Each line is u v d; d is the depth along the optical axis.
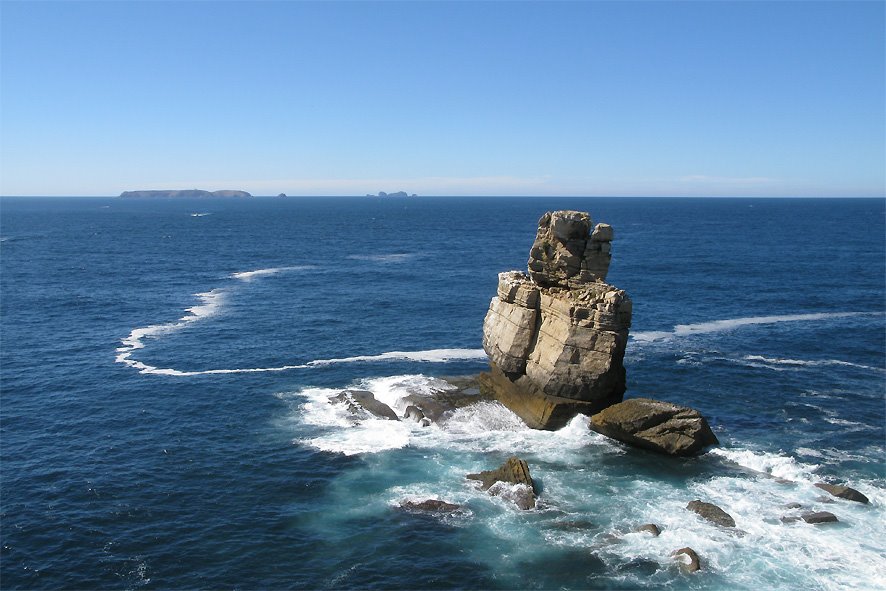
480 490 33.53
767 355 59.81
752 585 25.94
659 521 30.52
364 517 31.20
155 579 26.75
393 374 53.28
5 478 34.69
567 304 41.03
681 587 25.91
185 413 44.19
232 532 30.03
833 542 28.66
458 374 53.56
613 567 27.19
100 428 41.56
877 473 35.81
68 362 55.25
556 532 29.73
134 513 31.58
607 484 34.19
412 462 36.84
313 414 43.97
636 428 38.03
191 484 34.44
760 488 33.72
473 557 28.05
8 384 49.44
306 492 33.59
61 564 27.58
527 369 43.88
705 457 37.31
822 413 45.19
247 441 39.72
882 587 25.70
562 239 43.50
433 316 75.62
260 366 55.00
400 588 26.25
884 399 48.09
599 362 40.16
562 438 39.91
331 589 26.19
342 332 67.38
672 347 62.31
